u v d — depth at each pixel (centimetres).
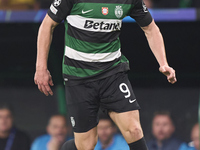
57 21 1195
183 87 2234
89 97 1234
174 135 2184
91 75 1220
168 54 2148
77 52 1211
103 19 1177
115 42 1224
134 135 1207
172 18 1825
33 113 2222
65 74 1254
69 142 1337
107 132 2045
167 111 2214
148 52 2117
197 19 1814
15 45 2114
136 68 2214
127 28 1953
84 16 1176
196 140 2153
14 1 2138
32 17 1847
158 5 2214
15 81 2231
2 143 2144
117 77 1230
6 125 2158
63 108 2231
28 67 2222
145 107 2238
